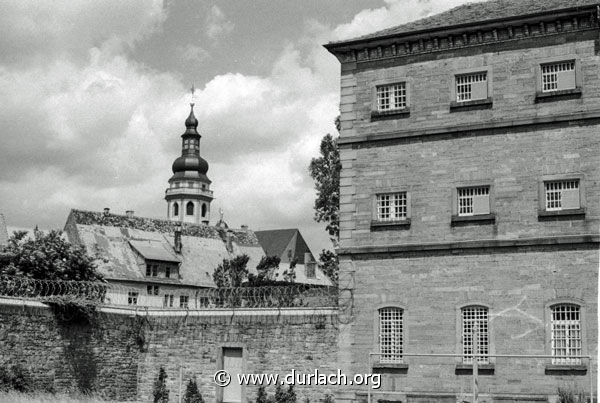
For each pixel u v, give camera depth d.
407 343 42.84
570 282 40.03
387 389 42.88
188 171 182.00
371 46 45.53
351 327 44.31
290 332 47.06
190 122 185.12
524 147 41.88
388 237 44.09
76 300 48.75
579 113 40.81
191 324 50.22
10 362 45.53
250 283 86.75
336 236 68.94
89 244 101.69
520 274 41.00
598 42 41.00
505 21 42.25
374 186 44.88
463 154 43.06
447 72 43.94
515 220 41.47
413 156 44.19
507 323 40.94
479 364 41.03
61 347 47.81
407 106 44.62
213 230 118.31
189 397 49.12
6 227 99.06
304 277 121.69
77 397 46.09
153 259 102.19
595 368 39.03
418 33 44.12
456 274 42.31
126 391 50.56
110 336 50.19
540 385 39.88
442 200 43.19
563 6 41.97
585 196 40.34
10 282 54.75
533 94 41.94
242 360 48.38
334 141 69.56
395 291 43.53
